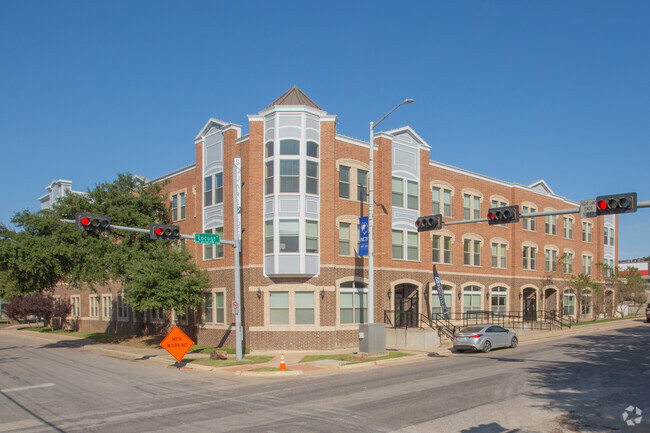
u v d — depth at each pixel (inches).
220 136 1215.6
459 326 1354.6
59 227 1205.1
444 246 1368.1
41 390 649.6
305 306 1052.5
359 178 1174.3
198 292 1181.7
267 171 1079.0
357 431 416.8
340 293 1104.8
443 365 834.2
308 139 1072.2
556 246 1764.3
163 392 621.9
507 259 1582.2
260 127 1094.4
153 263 1131.3
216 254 1215.6
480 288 1471.5
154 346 1268.5
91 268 1203.9
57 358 1064.2
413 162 1286.9
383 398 552.4
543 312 1676.9
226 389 639.8
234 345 1130.7
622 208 623.2
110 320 1785.2
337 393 589.9
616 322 1809.8
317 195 1075.3
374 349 946.7
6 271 1160.8
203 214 1254.9
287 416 474.3
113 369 858.8
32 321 2970.0
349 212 1138.7
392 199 1224.8
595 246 1991.9
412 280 1248.8
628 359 869.2
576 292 1806.1
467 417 459.2
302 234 1043.3
